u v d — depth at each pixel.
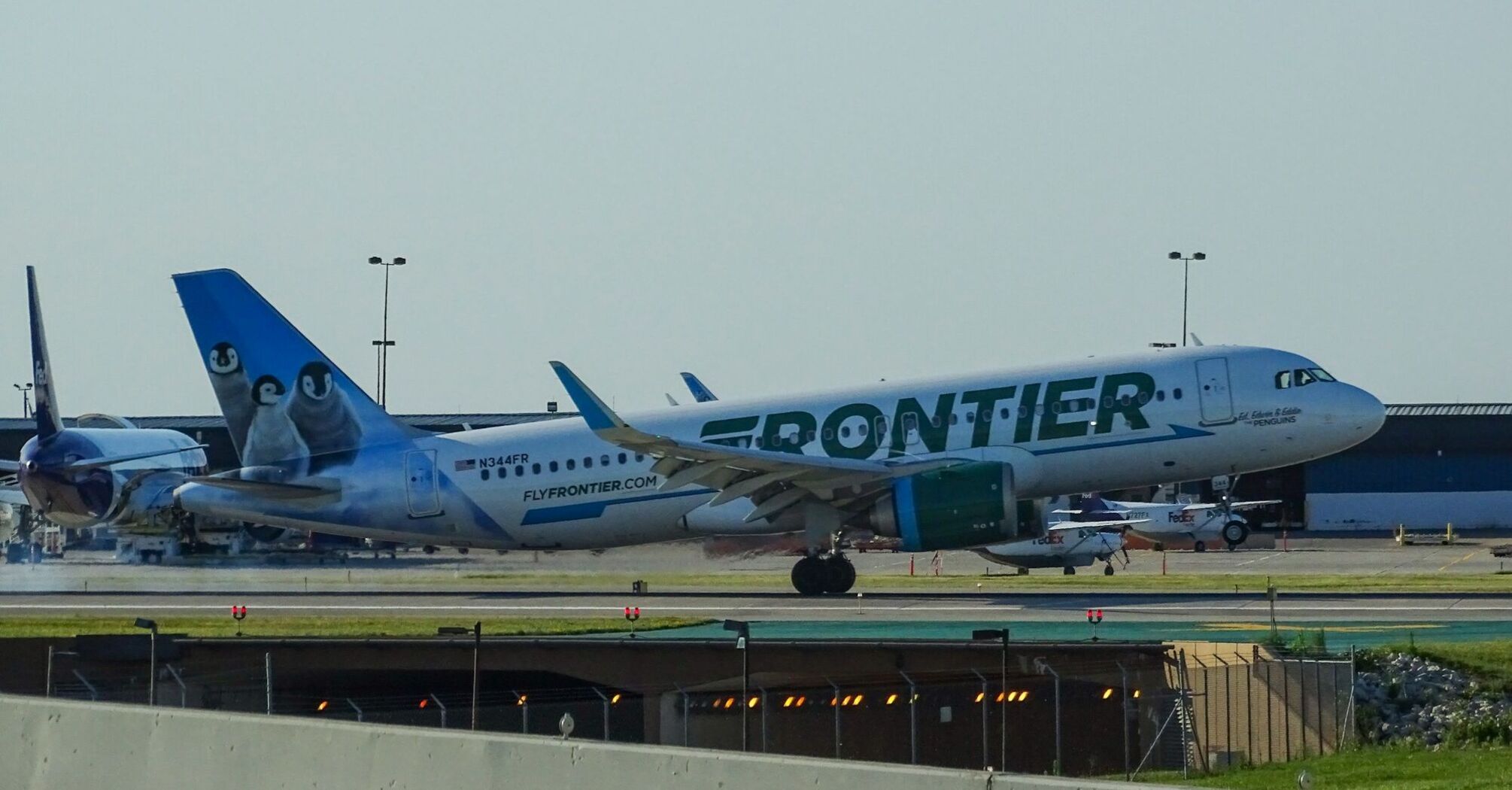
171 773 70.88
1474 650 123.62
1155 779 99.69
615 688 136.88
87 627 162.12
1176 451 191.12
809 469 190.50
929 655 127.25
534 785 61.88
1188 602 179.50
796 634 143.88
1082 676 119.25
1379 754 103.56
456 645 140.12
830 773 56.47
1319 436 190.12
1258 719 115.69
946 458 194.00
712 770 58.47
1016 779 54.09
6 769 76.25
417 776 64.56
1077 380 194.12
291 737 67.69
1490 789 83.56
